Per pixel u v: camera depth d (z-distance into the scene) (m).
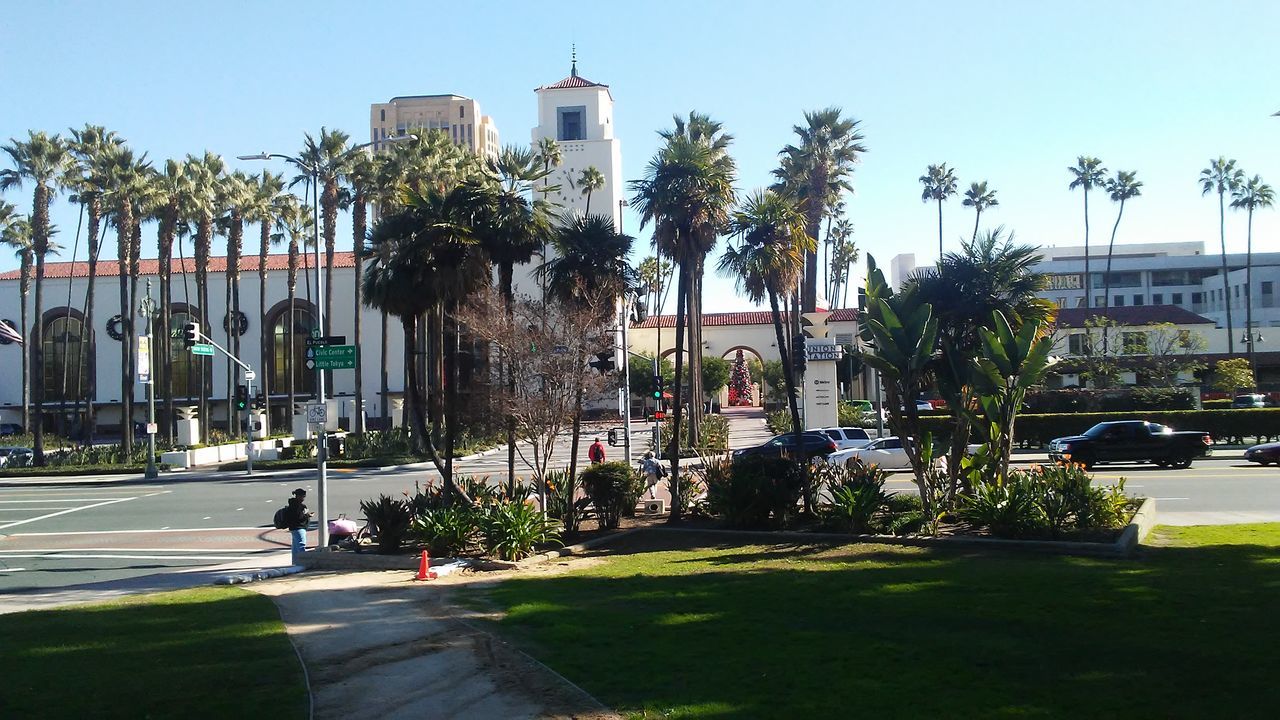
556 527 16.97
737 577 12.49
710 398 79.00
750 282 19.08
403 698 7.42
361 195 48.03
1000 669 7.46
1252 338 67.50
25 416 59.19
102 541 21.48
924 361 16.33
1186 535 15.71
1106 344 57.59
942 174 74.69
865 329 17.44
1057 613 9.45
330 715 7.03
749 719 6.43
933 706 6.57
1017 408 17.11
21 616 11.57
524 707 7.06
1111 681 7.02
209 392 72.69
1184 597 10.01
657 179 19.11
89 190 46.72
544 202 19.88
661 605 10.66
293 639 9.70
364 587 13.45
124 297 47.00
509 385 18.00
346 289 72.38
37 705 7.05
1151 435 30.20
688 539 17.06
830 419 38.84
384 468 41.19
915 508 16.75
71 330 73.81
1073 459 30.41
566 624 9.79
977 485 16.20
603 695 7.23
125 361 46.66
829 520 16.47
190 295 73.38
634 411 76.06
